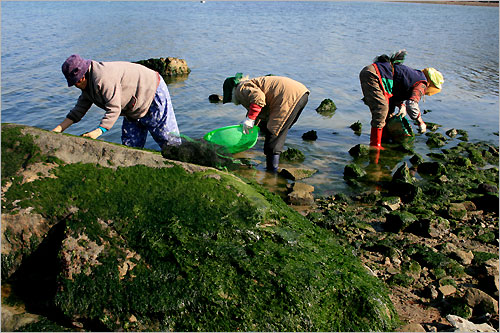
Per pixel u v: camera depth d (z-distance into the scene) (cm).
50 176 333
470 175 651
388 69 702
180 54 1470
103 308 280
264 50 1580
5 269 314
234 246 305
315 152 727
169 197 322
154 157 358
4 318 282
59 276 290
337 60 1438
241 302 280
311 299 290
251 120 579
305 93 611
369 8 3616
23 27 2003
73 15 2614
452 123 901
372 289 315
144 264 291
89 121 816
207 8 3328
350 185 612
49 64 1248
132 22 2291
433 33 2075
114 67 445
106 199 317
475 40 1867
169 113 508
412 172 663
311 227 375
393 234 483
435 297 365
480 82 1204
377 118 721
